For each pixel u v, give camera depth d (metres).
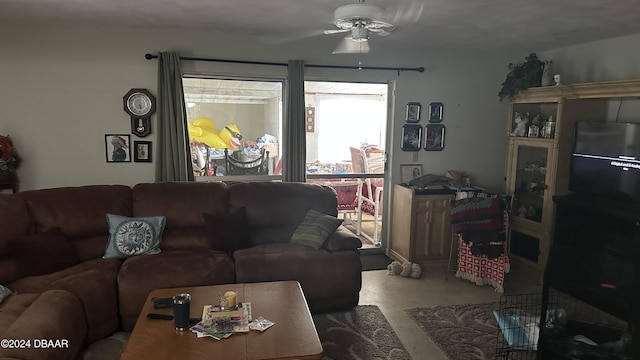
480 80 4.88
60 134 3.93
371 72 4.59
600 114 4.03
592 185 3.64
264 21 3.54
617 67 3.90
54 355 2.15
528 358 2.74
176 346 1.99
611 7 2.90
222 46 4.16
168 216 3.54
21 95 3.80
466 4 2.86
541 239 4.14
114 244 3.26
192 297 2.55
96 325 2.81
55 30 3.78
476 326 3.15
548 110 4.53
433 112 4.80
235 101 4.40
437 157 4.91
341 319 3.24
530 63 4.28
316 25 3.70
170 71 3.96
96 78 3.93
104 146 4.03
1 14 3.40
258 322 2.23
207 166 4.40
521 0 2.76
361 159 4.86
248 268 3.17
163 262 3.09
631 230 3.05
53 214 3.22
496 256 3.82
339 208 4.92
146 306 2.41
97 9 3.21
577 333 2.64
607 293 2.50
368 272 4.31
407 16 3.20
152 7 3.12
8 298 2.53
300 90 4.31
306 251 3.38
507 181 4.70
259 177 4.57
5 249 2.93
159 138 4.03
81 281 2.80
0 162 3.59
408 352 2.79
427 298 3.65
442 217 4.42
